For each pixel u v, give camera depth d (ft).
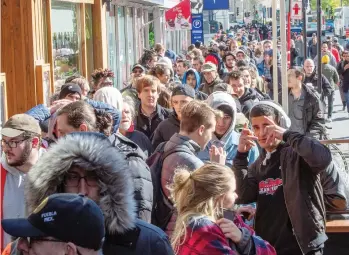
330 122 90.07
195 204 17.60
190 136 22.94
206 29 223.51
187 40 172.45
